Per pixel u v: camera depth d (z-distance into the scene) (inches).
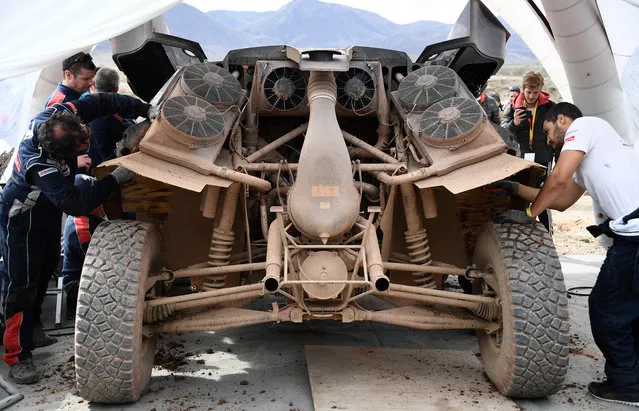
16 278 176.1
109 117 235.8
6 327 174.4
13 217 174.9
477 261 176.6
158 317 165.6
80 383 150.0
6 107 299.0
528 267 156.2
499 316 165.6
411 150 181.9
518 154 175.8
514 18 423.5
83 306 148.2
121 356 147.4
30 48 197.5
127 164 154.9
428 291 165.8
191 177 158.9
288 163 197.0
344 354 192.2
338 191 156.2
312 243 161.0
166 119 163.6
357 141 195.2
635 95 343.9
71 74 217.5
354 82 196.1
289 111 199.9
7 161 247.6
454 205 194.1
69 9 197.9
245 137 200.2
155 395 164.9
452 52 232.8
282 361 191.0
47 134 161.9
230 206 175.5
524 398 163.5
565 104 177.6
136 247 155.5
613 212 166.4
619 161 166.2
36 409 156.5
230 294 166.6
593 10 338.3
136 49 229.1
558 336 151.8
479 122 169.5
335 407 154.6
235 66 217.9
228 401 161.5
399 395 162.6
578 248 414.9
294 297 159.3
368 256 156.5
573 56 356.5
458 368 184.2
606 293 165.6
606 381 170.2
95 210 216.5
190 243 190.4
